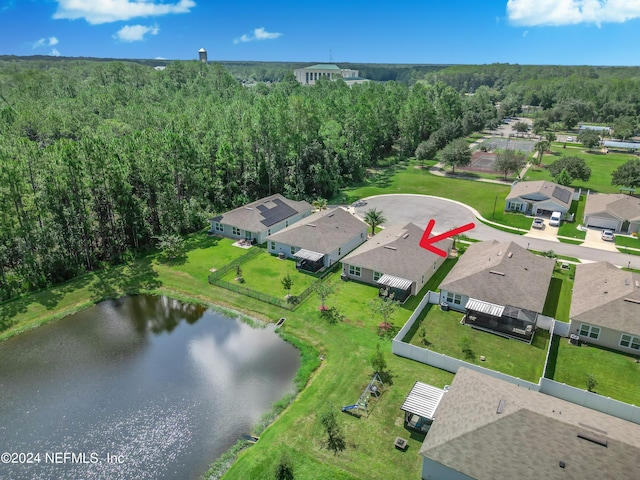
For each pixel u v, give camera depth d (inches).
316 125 3270.2
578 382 1289.4
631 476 824.3
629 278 1595.7
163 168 2436.0
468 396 1066.1
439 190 3363.7
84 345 1535.4
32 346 1529.3
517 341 1487.5
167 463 1054.4
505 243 1942.7
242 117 3100.4
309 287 1807.3
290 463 956.0
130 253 2231.8
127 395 1283.2
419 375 1312.7
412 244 1982.0
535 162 4084.6
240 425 1165.1
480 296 1600.6
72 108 4503.0
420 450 952.9
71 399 1272.1
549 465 863.7
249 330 1605.6
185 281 1967.3
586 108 7012.8
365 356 1413.6
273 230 2412.6
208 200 2817.4
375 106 4421.8
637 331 1376.7
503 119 7687.0
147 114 4114.2
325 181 3181.6
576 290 1665.8
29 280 1898.4
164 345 1528.1
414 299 1763.0
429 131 4963.1
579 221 2650.1
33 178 2057.1
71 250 2058.3
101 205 2215.8
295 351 1478.8
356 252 1971.0
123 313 1742.1
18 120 3848.4
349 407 1178.0
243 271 2030.0
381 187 3479.3
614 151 4896.7
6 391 1307.8
